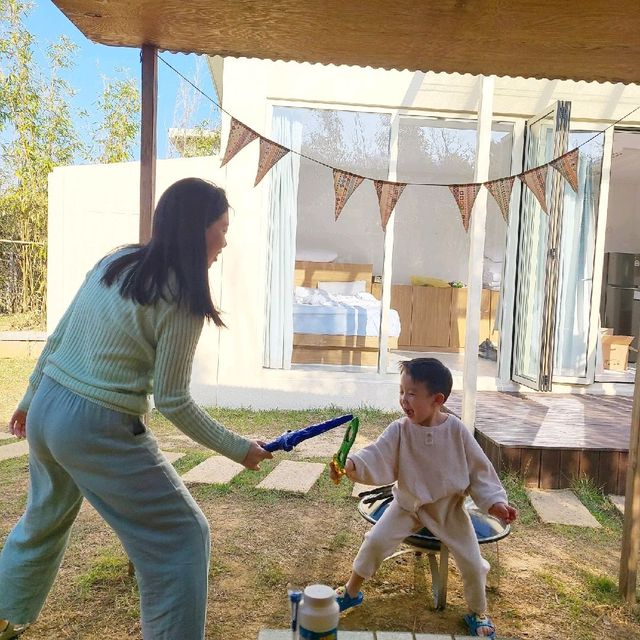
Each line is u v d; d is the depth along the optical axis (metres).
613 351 7.53
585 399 6.17
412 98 6.35
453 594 2.83
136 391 1.86
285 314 6.54
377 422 6.08
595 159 6.41
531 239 6.38
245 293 6.42
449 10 2.53
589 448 4.30
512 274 6.59
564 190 6.20
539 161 6.21
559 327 6.47
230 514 3.70
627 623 2.65
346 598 2.58
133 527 1.88
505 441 4.40
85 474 1.84
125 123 12.38
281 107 6.38
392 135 6.39
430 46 2.93
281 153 3.17
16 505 3.71
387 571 3.04
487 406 5.69
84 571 2.92
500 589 2.90
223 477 4.30
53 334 2.12
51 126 10.73
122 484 1.84
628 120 6.33
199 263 1.82
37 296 10.41
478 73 3.28
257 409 6.49
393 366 6.96
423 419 2.46
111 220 6.95
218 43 2.96
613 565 3.21
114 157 12.27
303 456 4.95
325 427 2.03
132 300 1.80
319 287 7.62
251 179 6.36
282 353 6.56
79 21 2.74
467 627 2.54
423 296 8.88
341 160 6.65
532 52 2.95
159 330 1.81
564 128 5.67
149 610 1.88
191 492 4.04
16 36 10.12
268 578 2.92
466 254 9.48
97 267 2.00
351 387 6.52
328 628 1.32
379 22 2.67
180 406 1.83
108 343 1.83
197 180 1.91
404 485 2.47
